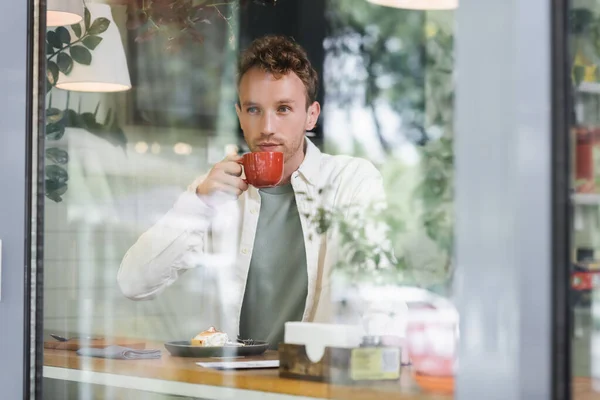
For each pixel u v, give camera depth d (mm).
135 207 1970
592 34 1330
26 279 1901
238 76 1870
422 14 1492
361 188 1619
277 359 1771
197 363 1873
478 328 1381
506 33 1341
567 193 1312
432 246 1473
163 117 1954
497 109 1355
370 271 1605
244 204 1817
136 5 2033
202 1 1928
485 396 1364
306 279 1732
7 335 1896
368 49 1632
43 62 1919
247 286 1824
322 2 1717
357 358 1586
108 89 1989
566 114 1313
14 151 1909
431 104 1486
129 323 1940
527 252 1323
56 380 1932
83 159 1965
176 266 1878
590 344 1316
